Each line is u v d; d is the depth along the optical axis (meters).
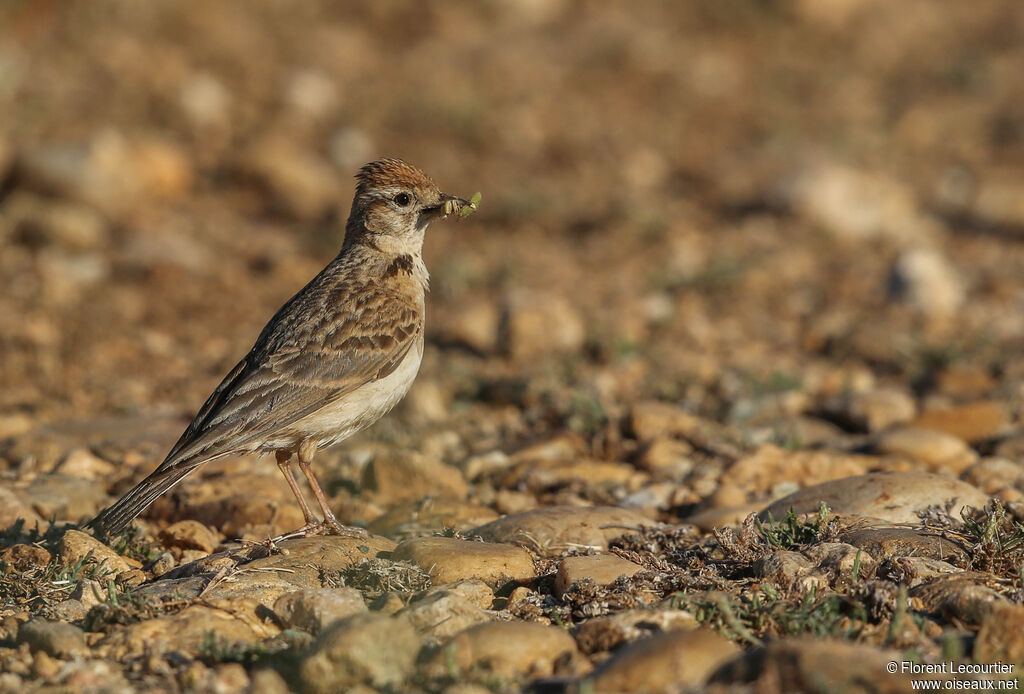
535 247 21.86
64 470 11.27
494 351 16.31
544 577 7.85
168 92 25.75
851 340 16.23
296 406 8.71
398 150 25.14
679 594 6.86
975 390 14.10
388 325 9.18
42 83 24.84
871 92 30.36
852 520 8.20
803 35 32.59
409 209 9.59
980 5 34.78
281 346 8.84
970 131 28.17
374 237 9.59
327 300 9.14
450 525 9.34
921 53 32.38
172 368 16.03
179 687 6.07
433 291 19.50
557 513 8.90
